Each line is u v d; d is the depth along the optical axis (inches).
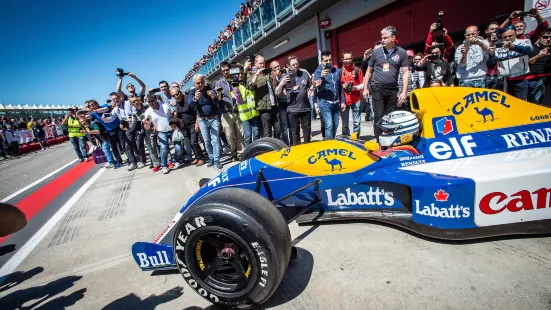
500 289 63.4
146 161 286.4
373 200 95.3
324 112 188.2
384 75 159.3
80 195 192.2
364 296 66.7
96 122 272.5
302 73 176.9
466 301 61.3
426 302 62.5
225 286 68.1
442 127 94.7
